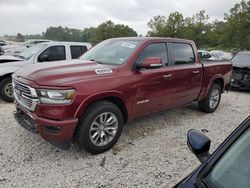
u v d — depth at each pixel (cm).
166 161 407
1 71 692
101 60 483
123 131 519
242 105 793
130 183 346
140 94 463
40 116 377
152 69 485
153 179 357
